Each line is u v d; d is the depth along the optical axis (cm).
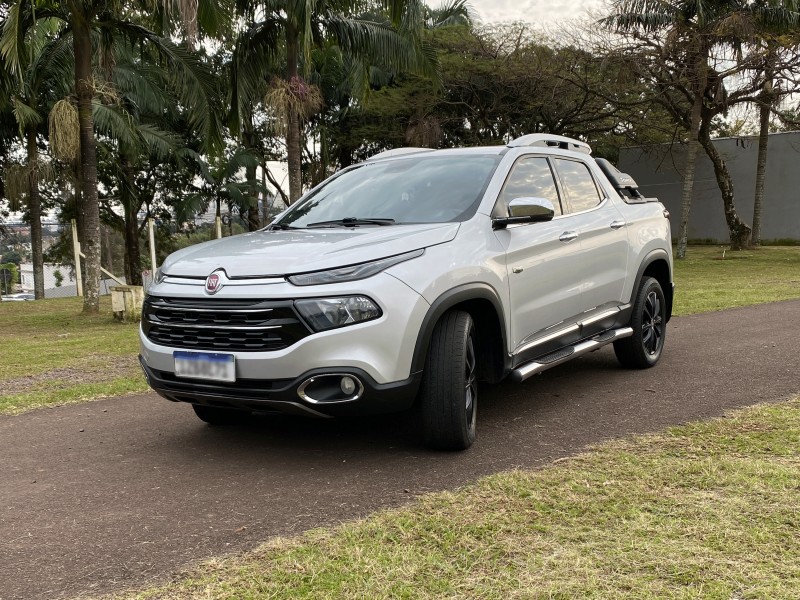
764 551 254
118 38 1448
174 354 367
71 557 276
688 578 237
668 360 622
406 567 253
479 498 313
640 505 298
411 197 452
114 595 243
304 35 1213
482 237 406
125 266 3272
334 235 395
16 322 1234
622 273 547
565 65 2191
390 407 349
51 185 2619
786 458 348
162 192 3072
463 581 242
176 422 482
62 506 332
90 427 477
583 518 288
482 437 412
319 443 416
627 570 245
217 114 1354
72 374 692
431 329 358
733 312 934
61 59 1394
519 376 418
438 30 2394
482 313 405
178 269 384
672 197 3397
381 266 351
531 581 239
